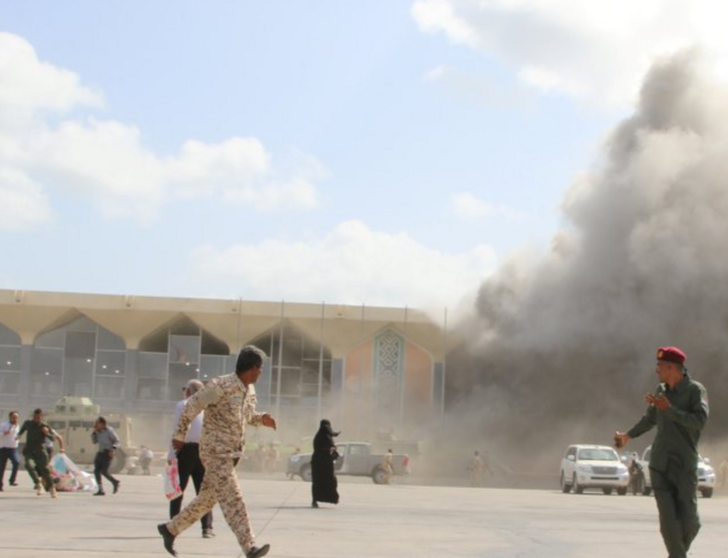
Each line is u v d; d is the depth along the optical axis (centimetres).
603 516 1680
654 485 748
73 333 6131
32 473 1762
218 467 736
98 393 6081
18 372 6044
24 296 5975
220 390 738
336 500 1678
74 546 921
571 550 1038
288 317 6122
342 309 6144
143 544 955
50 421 3959
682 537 738
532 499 2402
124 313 6047
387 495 2344
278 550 953
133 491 2003
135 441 6056
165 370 6162
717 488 4244
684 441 741
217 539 1026
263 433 6041
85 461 3928
